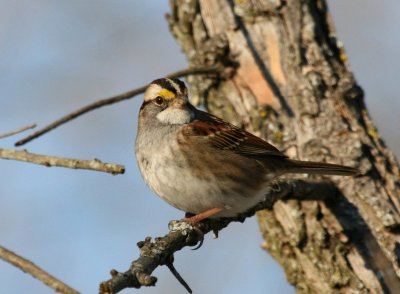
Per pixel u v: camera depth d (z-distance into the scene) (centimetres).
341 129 1149
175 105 1092
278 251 1162
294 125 1162
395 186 1123
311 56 1191
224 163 1062
